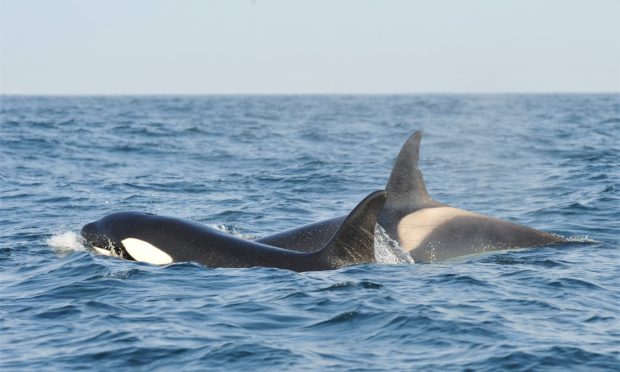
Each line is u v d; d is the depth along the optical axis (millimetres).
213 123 126688
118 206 41906
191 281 24219
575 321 20812
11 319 21266
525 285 24297
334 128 116125
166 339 19516
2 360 18438
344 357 18391
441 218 29562
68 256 27641
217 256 25891
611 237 32781
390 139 94250
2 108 189250
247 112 179500
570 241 30016
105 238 27109
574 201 40938
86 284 24141
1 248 30016
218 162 66438
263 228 35312
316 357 18375
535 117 145250
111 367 18016
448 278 24922
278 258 25719
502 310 21688
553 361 18062
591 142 80125
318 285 23578
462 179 53500
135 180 53438
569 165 58406
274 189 48875
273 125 123188
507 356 18312
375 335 19797
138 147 77375
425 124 128750
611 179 49062
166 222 26953
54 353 18781
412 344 19203
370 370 17625
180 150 76000
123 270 25391
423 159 69125
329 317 21000
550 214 38000
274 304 22016
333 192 47531
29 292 23797
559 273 25625
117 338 19594
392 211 29969
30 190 47562
